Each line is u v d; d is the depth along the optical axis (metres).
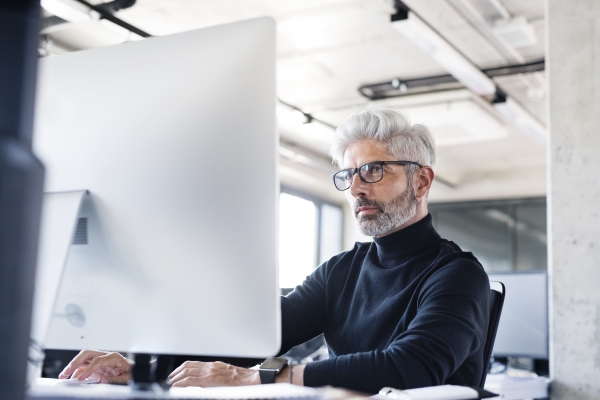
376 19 4.42
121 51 0.88
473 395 0.88
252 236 0.77
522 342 2.83
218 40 0.83
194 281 0.79
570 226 2.45
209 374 1.01
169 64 0.85
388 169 1.41
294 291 1.61
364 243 1.60
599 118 2.47
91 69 0.89
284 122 6.68
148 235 0.82
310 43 4.85
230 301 0.77
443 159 8.45
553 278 2.45
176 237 0.80
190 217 0.80
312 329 1.56
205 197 0.80
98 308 0.85
